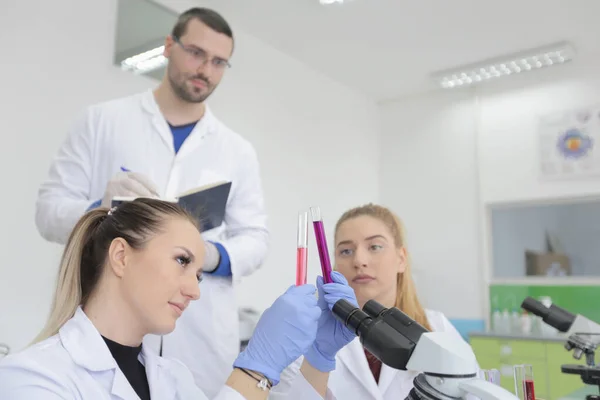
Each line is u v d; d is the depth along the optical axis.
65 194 1.78
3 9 2.59
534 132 4.62
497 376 1.00
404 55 4.46
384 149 5.52
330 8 3.74
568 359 3.71
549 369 3.78
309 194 4.52
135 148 1.84
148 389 1.05
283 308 0.92
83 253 1.01
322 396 1.06
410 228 5.23
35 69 2.70
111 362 0.93
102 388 0.91
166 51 1.91
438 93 5.25
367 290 1.51
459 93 5.12
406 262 1.66
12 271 2.50
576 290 4.29
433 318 1.75
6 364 0.85
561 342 3.75
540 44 4.20
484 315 4.70
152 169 1.84
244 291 3.78
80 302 0.99
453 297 4.88
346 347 1.50
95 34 3.01
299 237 1.02
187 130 1.96
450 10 3.75
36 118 2.68
